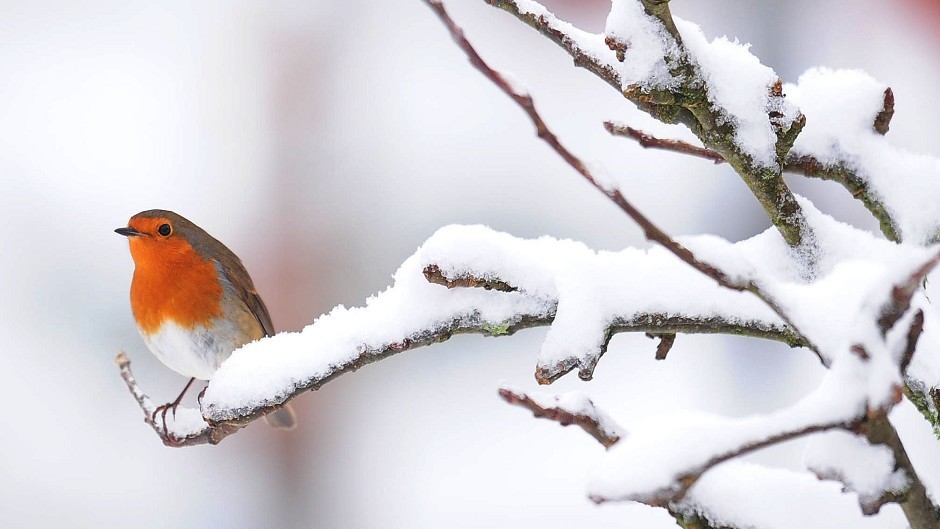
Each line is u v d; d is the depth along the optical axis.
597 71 3.16
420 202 14.30
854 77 3.80
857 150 3.69
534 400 2.71
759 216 13.85
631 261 3.40
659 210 14.05
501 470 10.99
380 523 10.55
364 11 17.11
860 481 2.38
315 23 16.84
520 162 15.12
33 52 17.91
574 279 3.34
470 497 10.64
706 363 12.03
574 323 3.24
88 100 16.53
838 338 2.53
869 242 3.50
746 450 2.12
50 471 11.69
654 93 3.01
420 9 17.17
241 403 3.53
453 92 16.27
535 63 16.69
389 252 13.50
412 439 11.57
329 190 14.59
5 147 16.06
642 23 2.99
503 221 14.04
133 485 11.52
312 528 11.01
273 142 15.52
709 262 2.47
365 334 3.50
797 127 3.16
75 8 18.53
